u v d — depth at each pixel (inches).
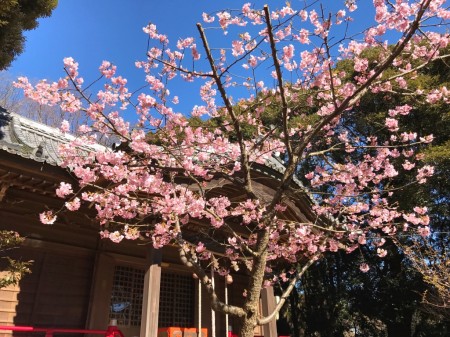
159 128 180.9
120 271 280.4
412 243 402.0
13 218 229.0
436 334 447.8
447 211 408.5
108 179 186.4
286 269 408.8
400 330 482.0
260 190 244.7
